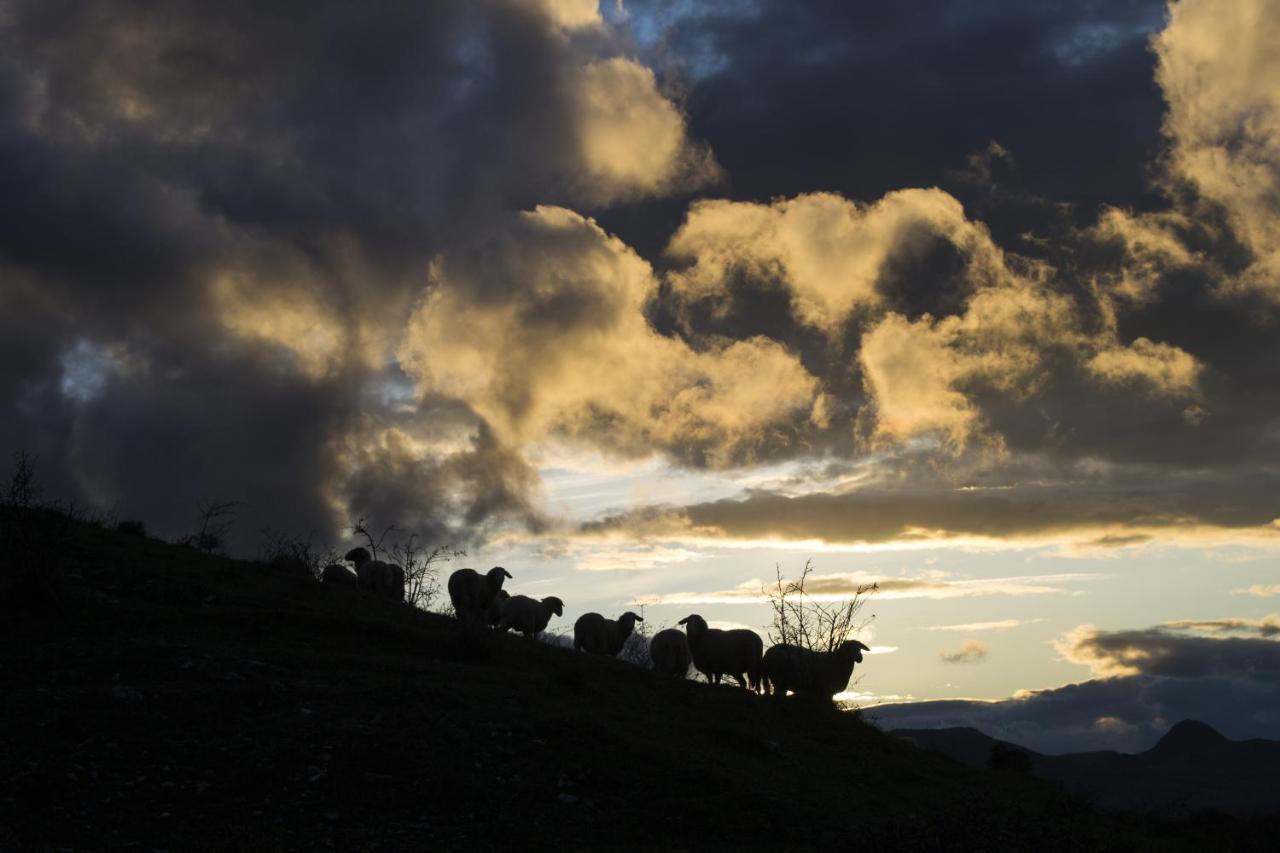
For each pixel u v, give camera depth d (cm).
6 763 1300
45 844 1134
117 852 1146
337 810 1325
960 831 1445
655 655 2797
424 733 1556
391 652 2116
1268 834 2038
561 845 1327
